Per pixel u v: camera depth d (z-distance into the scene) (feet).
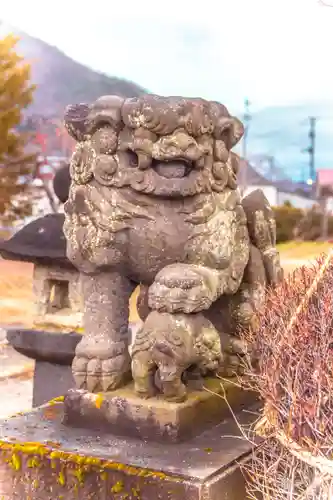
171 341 5.16
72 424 5.62
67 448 5.13
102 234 5.41
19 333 8.76
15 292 18.93
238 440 5.36
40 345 8.63
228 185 5.82
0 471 5.27
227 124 5.53
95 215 5.45
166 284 5.20
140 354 5.30
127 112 5.17
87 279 5.77
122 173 5.35
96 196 5.44
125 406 5.38
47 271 8.78
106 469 4.87
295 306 4.65
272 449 4.66
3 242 8.93
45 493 5.11
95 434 5.45
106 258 5.48
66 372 8.80
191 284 5.17
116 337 5.70
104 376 5.57
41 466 5.11
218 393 5.79
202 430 5.56
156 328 5.22
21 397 11.44
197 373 5.76
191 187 5.21
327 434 3.95
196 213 5.36
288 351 4.25
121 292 5.71
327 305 4.33
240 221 5.95
